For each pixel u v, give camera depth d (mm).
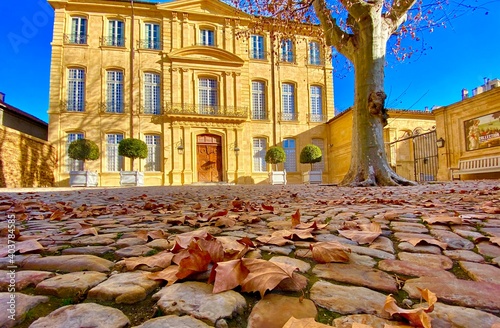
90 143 15336
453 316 822
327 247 1347
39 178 15227
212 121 18953
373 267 1223
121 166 17938
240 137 19375
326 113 21047
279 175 18062
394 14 8250
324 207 3330
